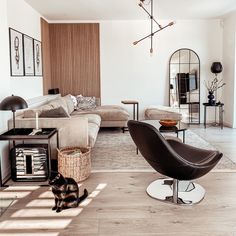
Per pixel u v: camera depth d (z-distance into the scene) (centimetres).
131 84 764
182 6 605
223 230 246
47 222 261
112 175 379
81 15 680
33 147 359
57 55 748
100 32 746
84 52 750
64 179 285
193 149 329
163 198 306
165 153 274
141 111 775
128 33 746
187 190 326
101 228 251
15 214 276
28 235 240
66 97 667
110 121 656
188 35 752
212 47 758
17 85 495
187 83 766
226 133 646
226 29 729
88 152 368
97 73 757
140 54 755
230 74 712
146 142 279
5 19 380
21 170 361
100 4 579
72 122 395
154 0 553
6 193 325
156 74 762
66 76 755
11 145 391
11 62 465
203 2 574
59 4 571
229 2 577
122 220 264
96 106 738
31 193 324
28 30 566
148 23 743
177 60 759
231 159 447
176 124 468
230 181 354
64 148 389
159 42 754
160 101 771
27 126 393
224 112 759
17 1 500
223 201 300
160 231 245
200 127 721
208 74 766
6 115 388
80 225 256
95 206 291
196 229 248
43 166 361
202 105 774
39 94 639
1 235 240
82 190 330
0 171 346
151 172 389
